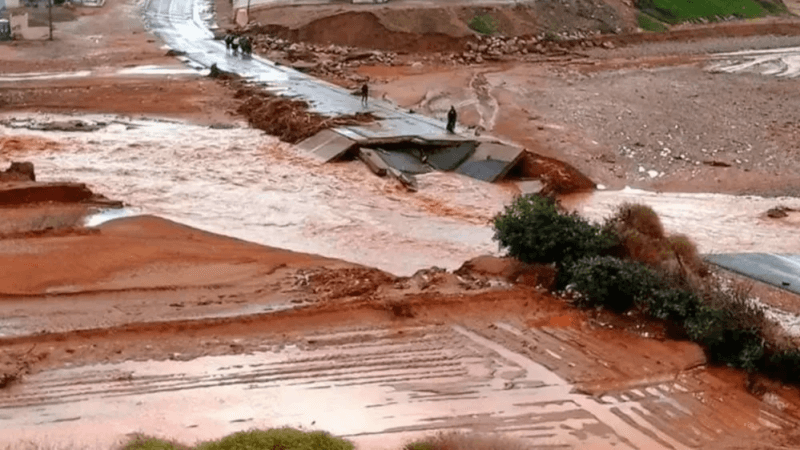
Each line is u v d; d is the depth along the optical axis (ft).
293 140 147.54
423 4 261.44
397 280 80.84
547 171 137.08
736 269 98.73
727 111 189.67
